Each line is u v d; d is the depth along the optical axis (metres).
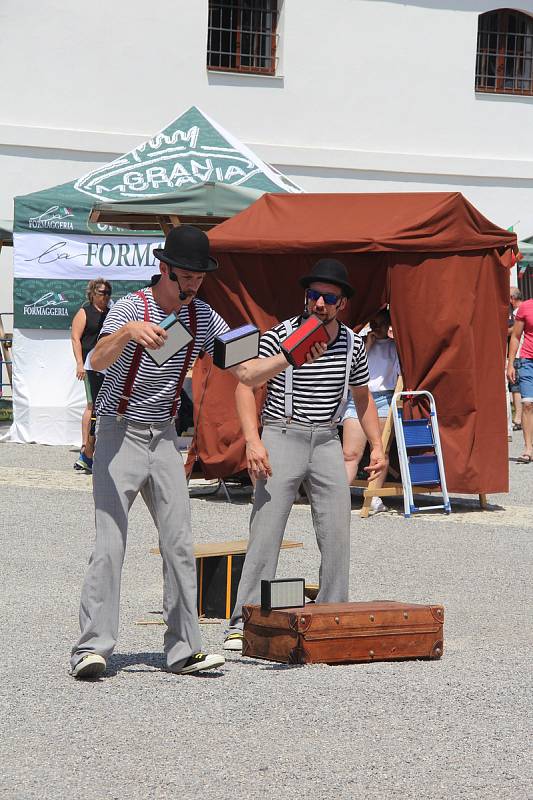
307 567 9.89
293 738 5.59
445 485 12.95
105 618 6.53
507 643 7.67
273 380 7.34
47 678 6.50
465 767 5.27
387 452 12.80
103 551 6.52
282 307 12.92
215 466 13.23
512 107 26.47
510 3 26.17
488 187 26.30
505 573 9.95
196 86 24.27
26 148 23.19
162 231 17.95
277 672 6.73
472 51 25.97
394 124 25.62
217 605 8.26
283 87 24.88
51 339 18.09
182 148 18.34
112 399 6.50
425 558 10.52
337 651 6.97
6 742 5.47
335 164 25.17
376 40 25.41
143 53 23.86
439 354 12.86
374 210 13.00
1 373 21.45
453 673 6.80
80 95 23.48
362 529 11.93
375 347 13.05
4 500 12.87
